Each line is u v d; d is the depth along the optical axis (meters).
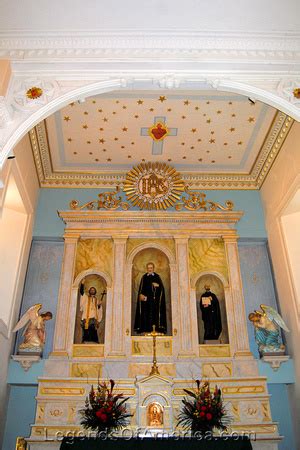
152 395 7.50
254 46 5.36
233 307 8.90
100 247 9.50
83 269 9.23
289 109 5.25
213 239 9.70
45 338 8.51
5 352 7.75
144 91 8.20
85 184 10.13
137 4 4.98
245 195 10.15
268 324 8.48
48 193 9.99
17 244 8.64
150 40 5.33
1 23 5.18
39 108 5.10
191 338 8.50
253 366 8.21
